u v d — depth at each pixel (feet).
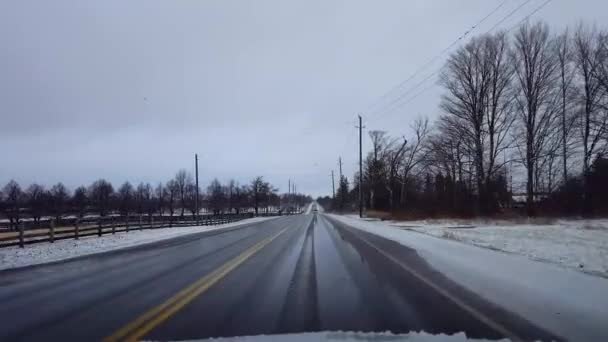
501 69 131.54
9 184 273.95
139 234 95.71
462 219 121.19
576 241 52.49
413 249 51.75
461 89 138.82
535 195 137.08
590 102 120.16
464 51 135.64
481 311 21.16
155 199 351.87
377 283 29.25
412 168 195.11
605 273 29.58
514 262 35.91
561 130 124.98
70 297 26.76
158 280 32.27
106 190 327.47
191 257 47.52
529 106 127.54
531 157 126.11
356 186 289.94
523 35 127.34
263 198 393.50
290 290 27.04
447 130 148.05
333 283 29.40
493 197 131.64
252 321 19.80
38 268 41.68
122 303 24.45
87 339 17.66
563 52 124.06
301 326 18.89
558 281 27.43
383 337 17.16
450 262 38.99
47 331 19.02
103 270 38.96
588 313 20.30
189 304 23.54
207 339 17.22
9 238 64.59
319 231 92.84
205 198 412.36
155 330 18.63
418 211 149.18
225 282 30.37
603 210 113.80
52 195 293.43
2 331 19.21
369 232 87.76
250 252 50.78
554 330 17.92
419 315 20.56
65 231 77.92
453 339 16.85
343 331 18.01
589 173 120.26
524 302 22.77
